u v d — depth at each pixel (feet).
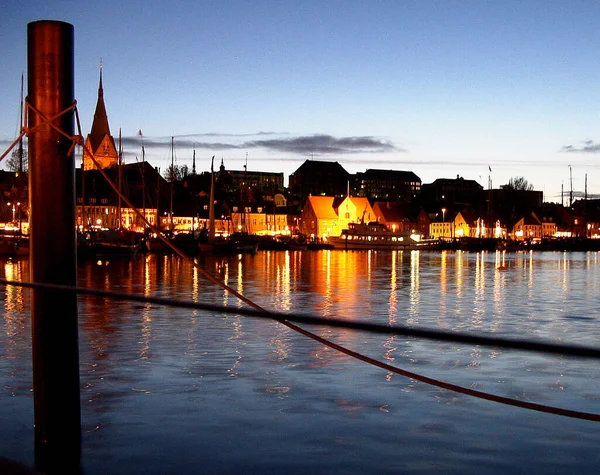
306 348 65.67
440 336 17.71
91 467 32.65
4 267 228.63
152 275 195.83
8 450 34.12
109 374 53.57
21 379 50.75
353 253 454.40
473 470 32.94
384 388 49.16
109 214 516.73
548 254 478.18
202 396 46.55
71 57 29.66
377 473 32.50
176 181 655.76
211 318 87.61
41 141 28.94
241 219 612.70
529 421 41.01
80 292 23.13
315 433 38.45
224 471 32.58
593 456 34.91
